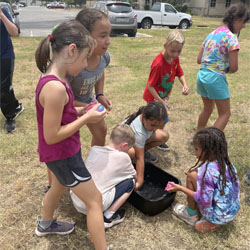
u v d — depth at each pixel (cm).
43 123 156
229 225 233
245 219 241
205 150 217
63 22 161
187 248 215
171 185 241
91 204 186
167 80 324
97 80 251
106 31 208
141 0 3541
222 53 302
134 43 1162
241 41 1277
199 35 1471
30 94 523
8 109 379
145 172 294
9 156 326
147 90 336
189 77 668
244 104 504
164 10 1697
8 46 352
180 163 328
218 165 215
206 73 314
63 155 171
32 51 936
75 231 228
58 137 159
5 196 264
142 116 267
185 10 3488
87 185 183
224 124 329
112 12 1273
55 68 158
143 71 713
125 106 479
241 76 691
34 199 261
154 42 1187
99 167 231
